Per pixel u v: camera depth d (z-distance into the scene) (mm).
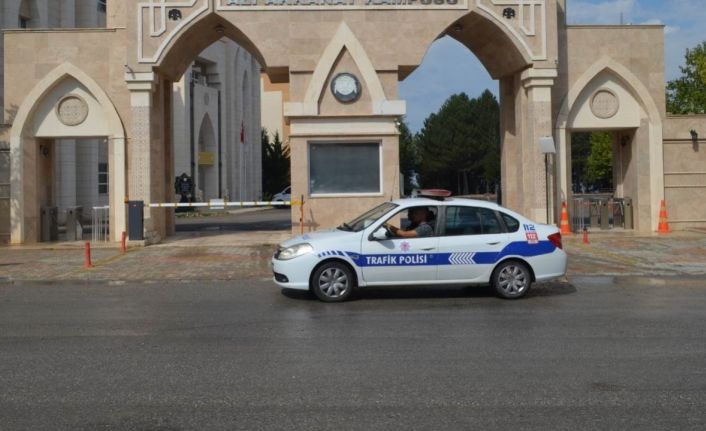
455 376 6816
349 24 20156
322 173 20156
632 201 22812
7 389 6430
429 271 11297
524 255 11492
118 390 6391
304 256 11203
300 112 19859
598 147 56500
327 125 19984
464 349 7953
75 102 21328
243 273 14711
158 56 20234
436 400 6062
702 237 20500
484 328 9164
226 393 6293
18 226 20828
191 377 6820
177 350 7957
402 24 20219
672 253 17312
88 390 6395
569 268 15062
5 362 7410
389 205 12117
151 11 20234
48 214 21688
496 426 5410
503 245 11453
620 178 23938
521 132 21938
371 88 20031
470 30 21969
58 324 9523
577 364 7246
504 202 23328
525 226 11625
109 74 20984
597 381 6625
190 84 49000
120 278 14133
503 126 23297
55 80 20922
